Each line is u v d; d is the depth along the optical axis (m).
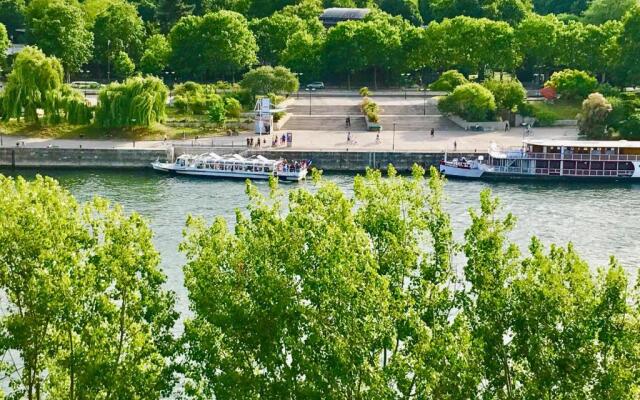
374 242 82.75
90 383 75.12
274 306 73.00
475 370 68.31
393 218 82.81
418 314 74.25
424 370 67.25
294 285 75.88
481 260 75.12
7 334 81.50
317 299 72.56
